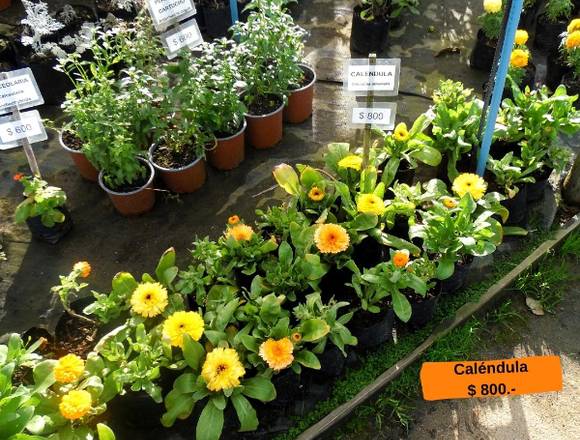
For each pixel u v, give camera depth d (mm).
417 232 2625
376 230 2729
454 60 4492
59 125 3980
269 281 2535
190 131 3219
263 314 2371
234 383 2115
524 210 3217
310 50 4574
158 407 2348
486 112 3033
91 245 3201
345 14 4977
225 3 4582
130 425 2432
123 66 4316
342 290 2719
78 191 3510
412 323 2762
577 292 3062
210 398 2242
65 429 2162
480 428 2535
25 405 2006
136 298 2338
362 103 2861
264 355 2172
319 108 4070
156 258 3129
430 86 4250
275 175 2951
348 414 2502
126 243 3205
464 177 2762
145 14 3791
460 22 4871
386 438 2490
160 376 2371
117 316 2562
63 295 2498
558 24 4438
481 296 2910
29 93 2842
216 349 2166
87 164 3424
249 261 2650
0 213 3379
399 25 4832
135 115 3154
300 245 2621
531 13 4660
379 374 2609
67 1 4922
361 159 2910
